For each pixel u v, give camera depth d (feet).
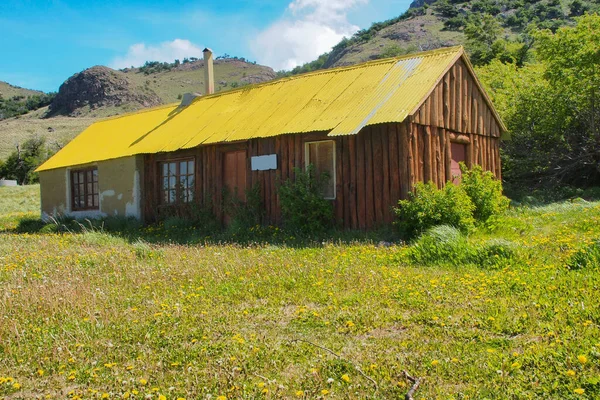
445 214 36.17
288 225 43.34
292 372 14.16
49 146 232.94
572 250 25.86
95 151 65.31
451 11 361.92
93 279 26.45
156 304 21.18
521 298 19.26
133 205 58.13
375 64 49.65
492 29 183.73
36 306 20.77
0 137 279.90
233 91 61.77
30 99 546.26
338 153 42.37
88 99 468.75
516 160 68.54
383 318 18.11
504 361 13.66
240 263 28.96
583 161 66.39
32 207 103.60
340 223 42.14
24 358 15.80
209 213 51.06
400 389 12.64
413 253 28.50
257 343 16.15
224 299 21.81
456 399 12.00
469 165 47.65
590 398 11.62
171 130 58.75
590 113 66.18
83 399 13.10
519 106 69.26
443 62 44.27
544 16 276.82
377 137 40.37
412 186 38.91
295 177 43.60
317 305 20.53
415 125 40.16
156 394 13.08
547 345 14.37
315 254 31.73
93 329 18.16
